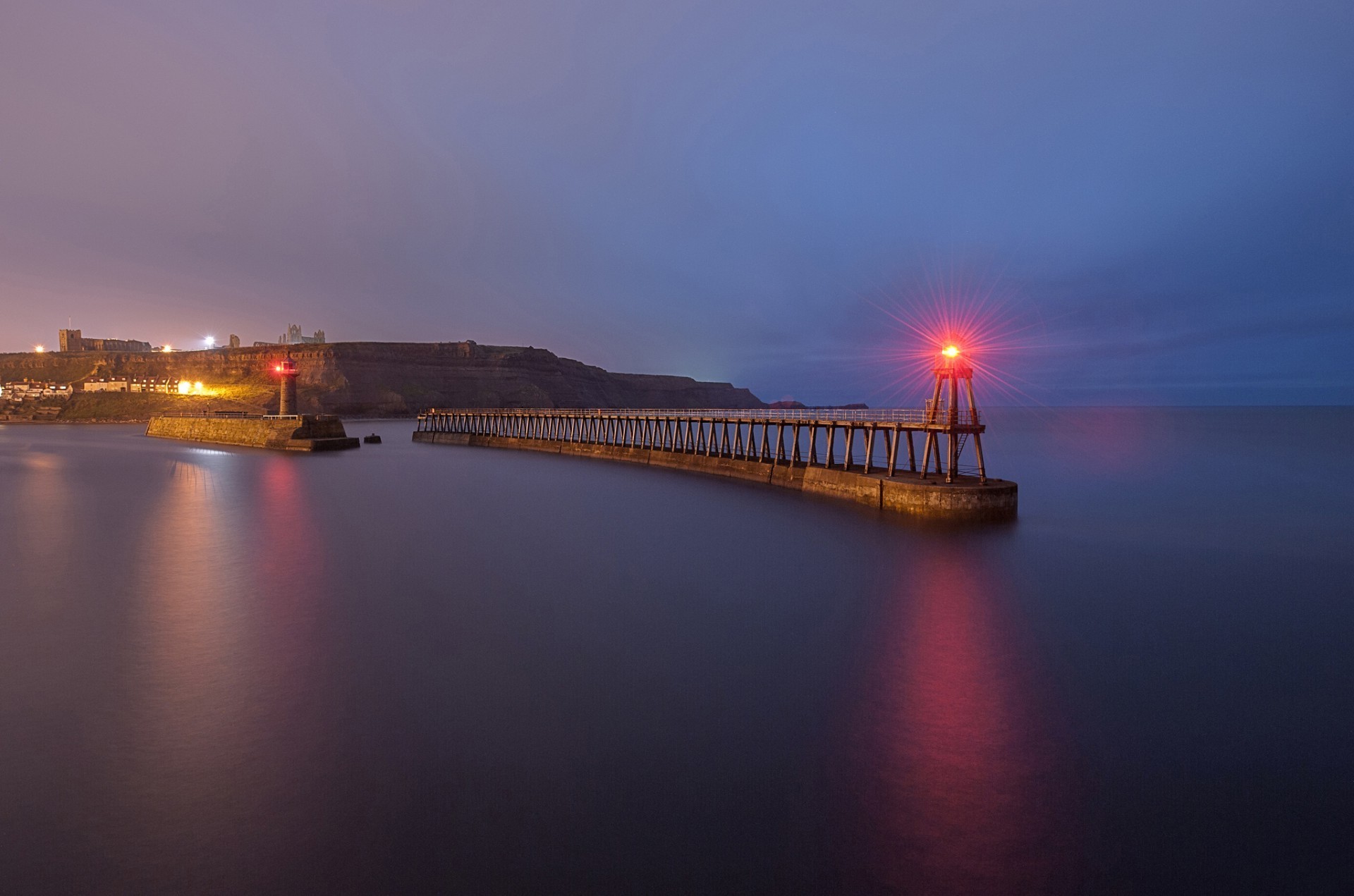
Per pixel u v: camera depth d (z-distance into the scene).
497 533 24.94
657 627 14.88
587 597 17.11
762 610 16.09
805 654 13.42
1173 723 10.79
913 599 16.98
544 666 12.77
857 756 9.68
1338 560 21.05
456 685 11.93
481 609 16.12
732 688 11.87
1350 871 7.54
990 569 19.70
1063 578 18.83
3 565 20.38
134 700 11.37
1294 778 9.28
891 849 7.79
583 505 30.83
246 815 8.34
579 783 8.99
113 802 8.59
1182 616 15.84
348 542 23.48
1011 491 26.31
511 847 7.78
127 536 24.44
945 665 12.96
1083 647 13.91
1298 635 14.63
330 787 8.90
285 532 25.31
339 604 16.50
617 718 10.73
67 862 7.53
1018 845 7.89
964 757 9.71
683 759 9.57
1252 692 11.92
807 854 7.70
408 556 21.42
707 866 7.50
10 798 8.68
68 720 10.67
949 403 26.61
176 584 18.28
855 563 20.28
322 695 11.54
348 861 7.56
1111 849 7.86
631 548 22.34
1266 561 20.92
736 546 22.45
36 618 15.48
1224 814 8.50
